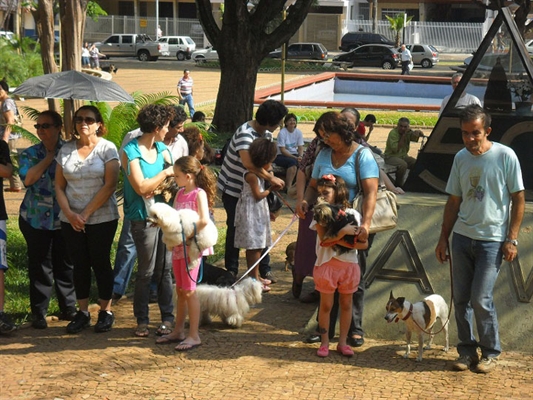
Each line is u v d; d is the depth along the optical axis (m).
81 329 6.62
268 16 18.45
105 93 7.16
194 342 6.19
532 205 6.62
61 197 6.35
